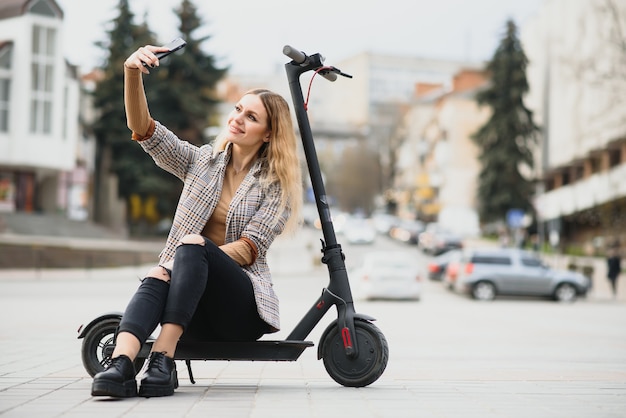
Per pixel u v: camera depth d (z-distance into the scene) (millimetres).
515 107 61219
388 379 6297
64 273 39906
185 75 57375
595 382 6207
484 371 7188
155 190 54969
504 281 30609
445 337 12531
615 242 33594
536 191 61156
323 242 5629
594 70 37719
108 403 4605
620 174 47406
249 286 5129
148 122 5223
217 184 5320
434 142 97562
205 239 4965
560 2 58750
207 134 57312
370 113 166625
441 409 4625
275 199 5348
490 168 61750
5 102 51281
